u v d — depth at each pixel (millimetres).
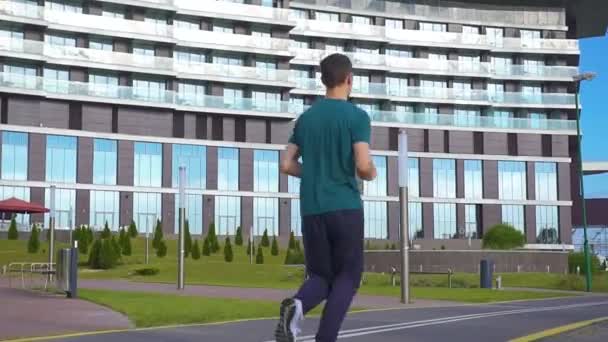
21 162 68000
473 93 86688
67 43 71688
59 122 70688
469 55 88562
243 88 79812
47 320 13789
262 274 44000
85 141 71000
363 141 4762
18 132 68062
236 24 78875
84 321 13641
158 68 73625
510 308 19453
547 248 85875
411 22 87812
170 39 73938
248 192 77812
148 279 40250
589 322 13281
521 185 86812
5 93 67188
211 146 76750
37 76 68625
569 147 95625
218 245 65438
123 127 73062
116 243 51844
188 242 60188
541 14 90438
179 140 75250
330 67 4980
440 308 19016
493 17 89688
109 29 71625
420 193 84312
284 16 79750
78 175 70500
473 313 16734
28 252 55062
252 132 79312
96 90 71125
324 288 4777
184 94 75625
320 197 4738
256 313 15367
